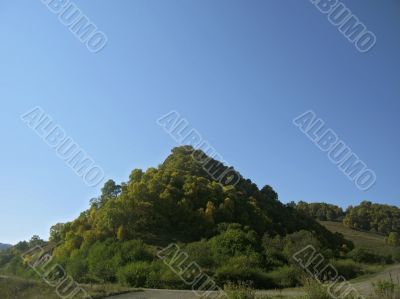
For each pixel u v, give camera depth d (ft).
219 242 183.32
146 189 221.87
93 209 236.43
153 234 205.98
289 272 149.48
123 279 140.46
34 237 283.18
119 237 194.80
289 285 146.82
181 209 219.41
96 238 199.93
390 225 417.90
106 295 96.48
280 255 179.52
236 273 143.74
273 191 303.27
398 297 54.54
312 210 506.89
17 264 214.90
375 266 200.85
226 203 226.38
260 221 230.27
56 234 268.41
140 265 146.82
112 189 257.55
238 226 209.77
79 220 236.02
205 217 215.92
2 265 239.09
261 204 257.96
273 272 156.25
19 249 276.41
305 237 195.11
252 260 162.61
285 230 244.01
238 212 229.86
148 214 214.48
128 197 217.36
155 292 105.81
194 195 230.48
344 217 480.23
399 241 338.54
